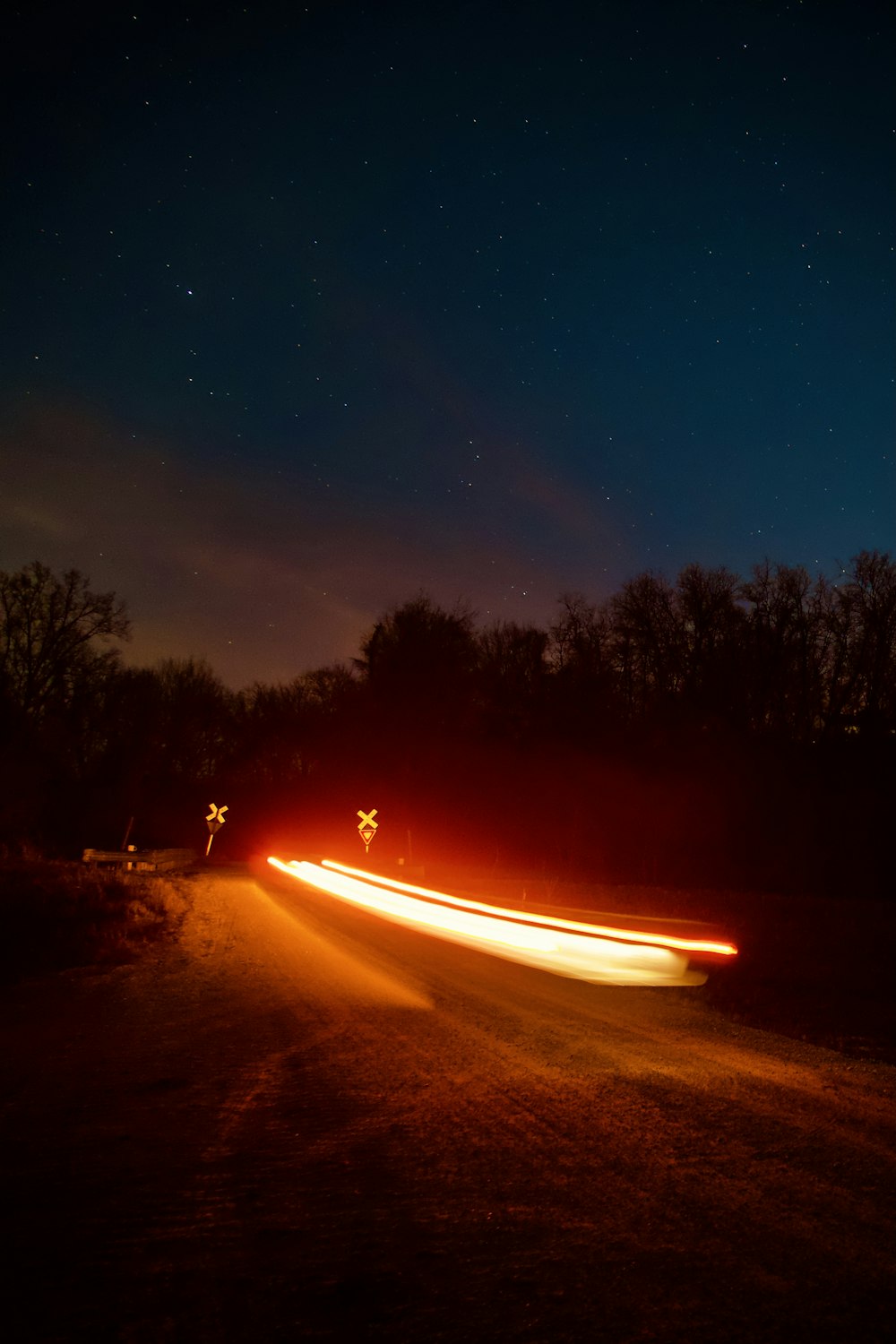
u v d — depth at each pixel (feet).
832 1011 36.19
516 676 179.73
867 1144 20.11
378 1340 12.01
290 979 44.24
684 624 152.05
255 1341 11.95
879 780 120.26
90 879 92.38
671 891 104.42
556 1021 34.06
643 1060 28.09
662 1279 13.75
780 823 125.18
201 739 256.73
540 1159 19.19
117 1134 20.93
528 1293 13.32
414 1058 28.32
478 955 53.36
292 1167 18.71
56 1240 15.15
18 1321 12.47
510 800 164.14
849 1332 12.19
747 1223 15.88
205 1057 28.58
